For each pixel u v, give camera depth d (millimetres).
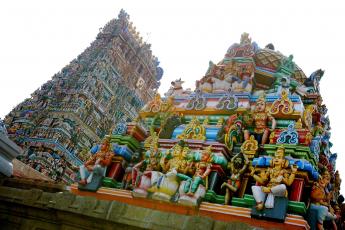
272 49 21938
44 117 49812
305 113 14477
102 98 54156
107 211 11078
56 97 52750
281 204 11109
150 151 15164
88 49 61094
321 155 15445
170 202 12836
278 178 11570
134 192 13695
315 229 11672
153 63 67875
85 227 11648
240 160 13508
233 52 20578
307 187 12289
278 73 18906
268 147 13094
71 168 44625
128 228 10594
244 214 11602
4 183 17125
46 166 42156
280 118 14836
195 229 9352
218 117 16406
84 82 52438
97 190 15297
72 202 12117
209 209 12266
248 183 13320
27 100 56219
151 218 10219
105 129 52781
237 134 14820
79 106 49562
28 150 44531
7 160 17328
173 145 15078
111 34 62062
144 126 18047
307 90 18297
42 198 13266
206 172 13148
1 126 18516
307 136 12852
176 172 13242
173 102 18391
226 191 12883
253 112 15555
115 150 16547
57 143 44938
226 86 17734
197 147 14406
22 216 13734
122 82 59125
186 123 17156
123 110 58156
